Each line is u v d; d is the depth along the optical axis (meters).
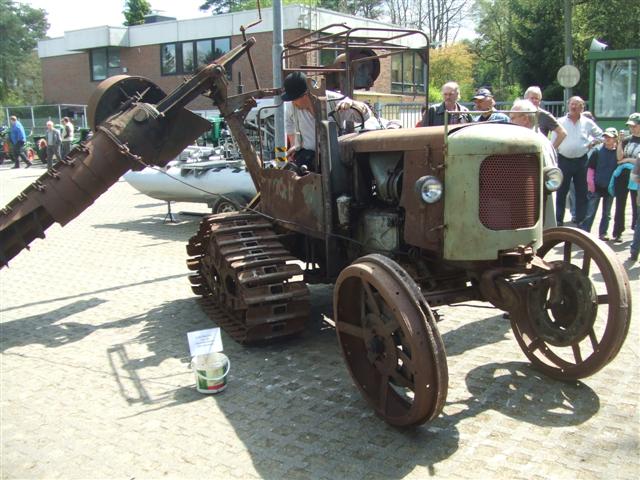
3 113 41.91
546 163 4.39
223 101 5.89
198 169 9.60
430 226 3.88
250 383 4.30
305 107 5.21
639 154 7.03
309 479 3.15
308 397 4.07
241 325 5.21
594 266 6.82
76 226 10.68
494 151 3.64
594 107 14.80
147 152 5.85
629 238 8.32
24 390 4.30
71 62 31.06
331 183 4.67
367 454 3.37
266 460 3.33
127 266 7.80
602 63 14.56
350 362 3.93
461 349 4.81
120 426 3.75
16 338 5.35
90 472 3.27
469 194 3.67
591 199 8.10
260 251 5.02
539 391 4.07
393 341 3.55
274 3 8.27
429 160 3.84
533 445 3.41
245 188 8.98
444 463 3.26
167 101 5.84
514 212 3.74
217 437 3.59
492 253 3.72
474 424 3.66
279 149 8.32
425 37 5.26
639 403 3.88
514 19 32.91
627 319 3.80
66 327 5.59
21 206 5.51
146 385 4.33
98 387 4.32
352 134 4.85
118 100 6.19
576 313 4.06
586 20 29.02
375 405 3.76
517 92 32.59
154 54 28.36
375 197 4.66
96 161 5.61
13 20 51.78
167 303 6.23
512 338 5.01
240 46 5.97
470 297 4.09
